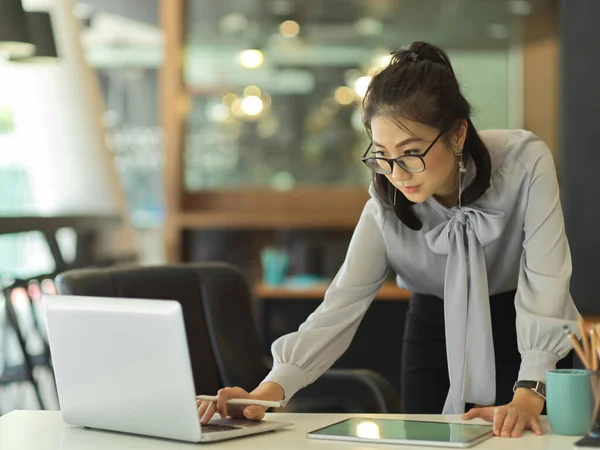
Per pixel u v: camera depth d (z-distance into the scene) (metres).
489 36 7.45
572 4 5.04
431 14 7.36
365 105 2.09
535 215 2.26
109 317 1.88
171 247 7.54
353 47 7.44
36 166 6.57
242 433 1.91
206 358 2.80
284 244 7.57
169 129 7.36
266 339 5.52
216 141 7.55
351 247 2.46
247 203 7.58
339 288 2.40
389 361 5.23
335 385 4.00
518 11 7.35
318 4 7.34
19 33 4.49
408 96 2.01
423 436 1.84
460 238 2.33
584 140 5.01
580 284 4.97
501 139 2.35
